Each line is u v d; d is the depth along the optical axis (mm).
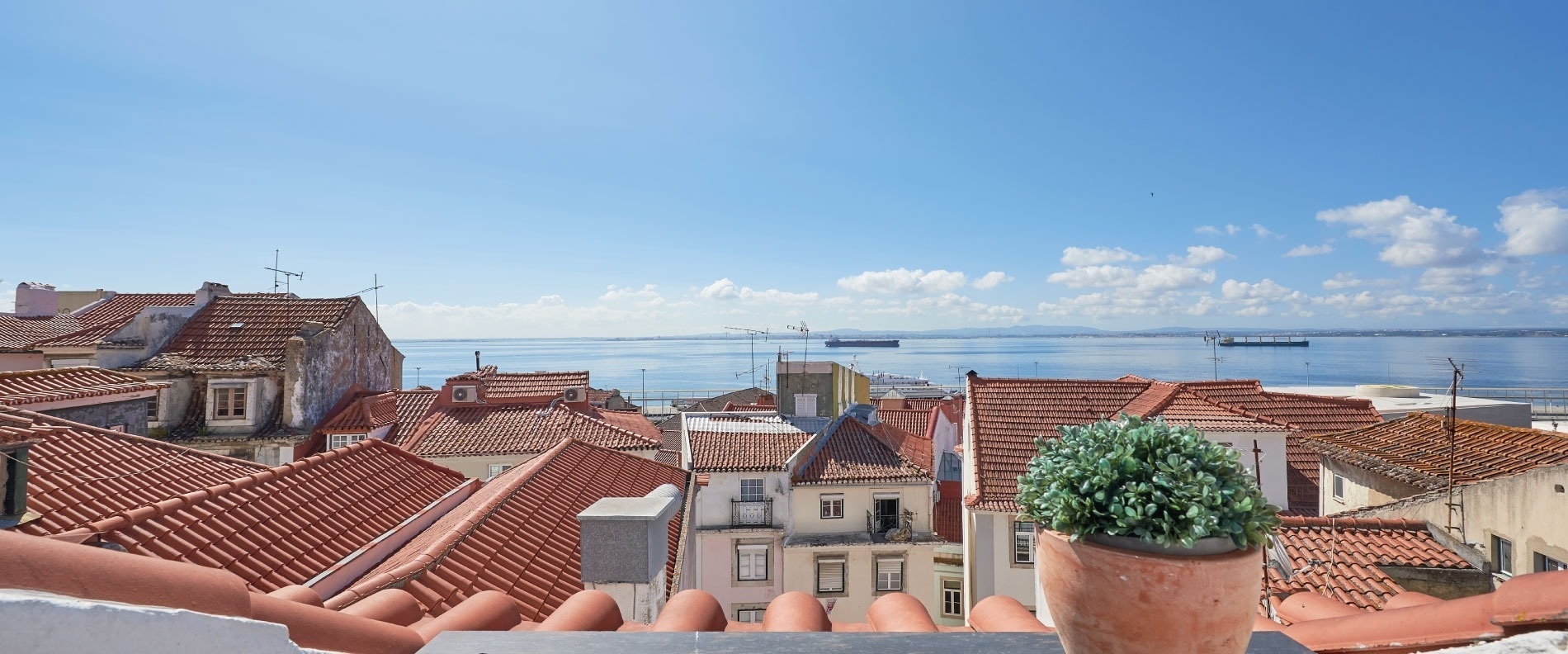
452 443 24016
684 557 12016
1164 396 19406
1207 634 2275
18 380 14992
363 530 10156
